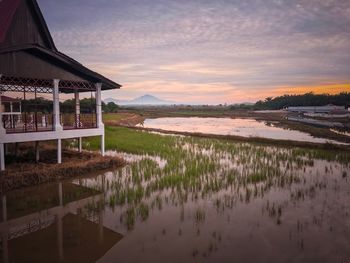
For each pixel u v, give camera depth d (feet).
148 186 42.32
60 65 51.06
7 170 44.88
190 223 29.99
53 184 44.29
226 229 28.68
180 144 89.40
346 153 71.72
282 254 24.06
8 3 57.06
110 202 35.01
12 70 44.91
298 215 32.48
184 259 23.17
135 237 26.81
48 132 49.47
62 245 25.29
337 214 32.81
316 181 46.52
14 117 60.39
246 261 22.99
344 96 435.53
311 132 128.16
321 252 24.43
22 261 22.65
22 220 31.01
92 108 73.51
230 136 110.01
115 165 55.72
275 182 45.57
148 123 223.51
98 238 26.55
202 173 50.44
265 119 259.19
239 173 50.88
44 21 59.82
